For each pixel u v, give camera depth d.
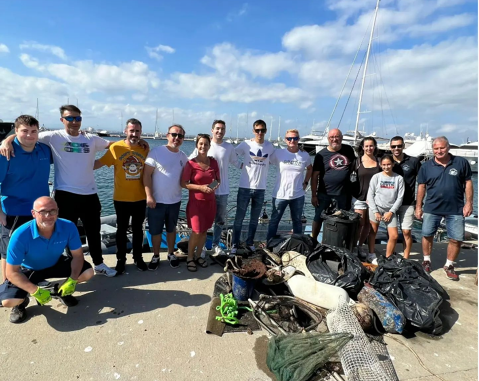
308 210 12.98
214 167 4.02
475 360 2.54
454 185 4.00
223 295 3.14
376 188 4.41
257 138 4.61
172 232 4.09
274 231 4.86
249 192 4.66
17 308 2.87
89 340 2.61
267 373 2.31
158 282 3.70
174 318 2.96
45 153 3.27
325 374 2.27
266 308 2.99
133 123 3.67
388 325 2.81
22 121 2.97
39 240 2.82
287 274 3.45
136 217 3.88
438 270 4.43
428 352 2.62
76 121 3.41
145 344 2.58
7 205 3.11
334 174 4.61
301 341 2.38
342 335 2.36
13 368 2.26
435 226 4.24
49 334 2.67
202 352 2.50
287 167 4.64
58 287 2.98
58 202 3.47
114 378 2.21
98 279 3.73
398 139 4.48
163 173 3.81
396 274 3.30
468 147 37.50
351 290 3.16
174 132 3.81
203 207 3.90
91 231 3.71
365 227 4.88
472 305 3.44
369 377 2.13
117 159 3.69
